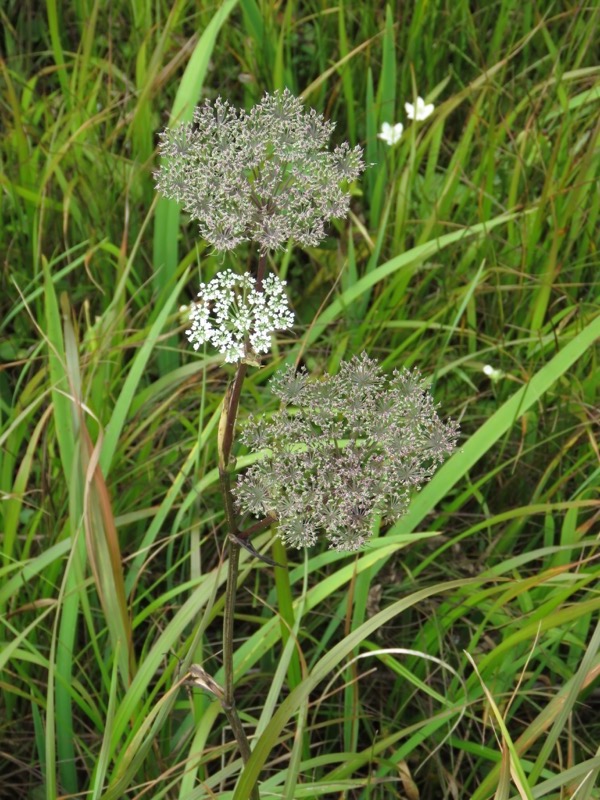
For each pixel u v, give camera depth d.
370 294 1.44
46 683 1.09
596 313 1.27
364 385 0.76
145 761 1.02
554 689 1.12
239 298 0.71
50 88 1.75
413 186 1.46
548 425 1.25
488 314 1.37
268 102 0.72
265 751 0.82
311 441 0.76
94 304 1.42
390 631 1.15
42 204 1.28
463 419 1.29
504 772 0.85
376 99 1.61
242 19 1.76
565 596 0.96
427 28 1.66
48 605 1.09
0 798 1.08
